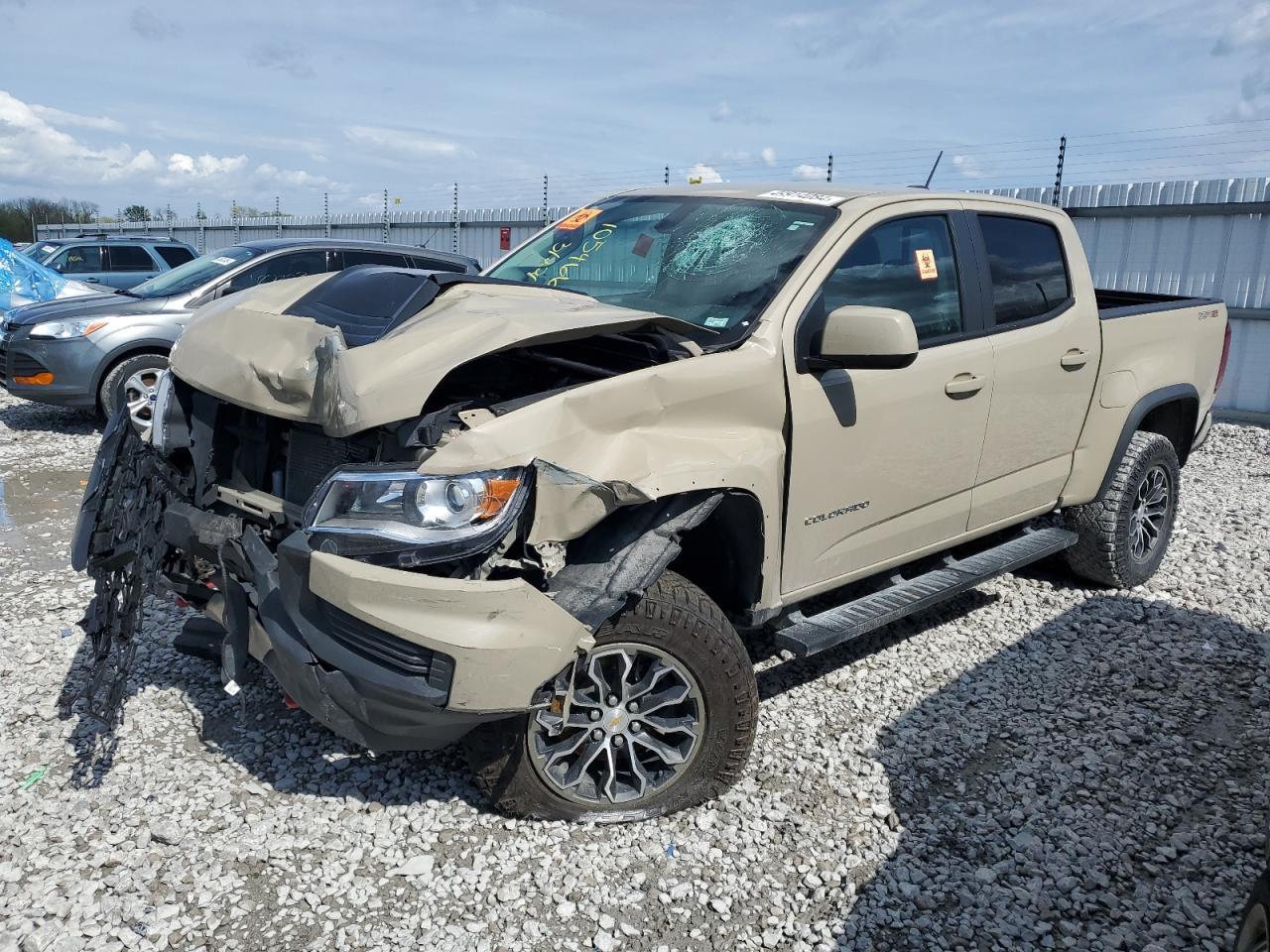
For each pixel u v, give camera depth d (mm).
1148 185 10969
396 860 2973
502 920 2756
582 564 2922
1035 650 4570
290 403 2957
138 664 4137
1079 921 2844
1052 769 3594
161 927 2672
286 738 3619
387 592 2559
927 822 3258
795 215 3830
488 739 2975
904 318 3162
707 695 3107
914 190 4117
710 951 2686
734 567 3375
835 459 3521
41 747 3529
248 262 9281
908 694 4121
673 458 2963
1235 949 2287
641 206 4355
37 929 2654
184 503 3250
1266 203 10102
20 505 6840
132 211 33062
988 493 4324
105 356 8648
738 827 3193
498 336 2814
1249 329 10523
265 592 2818
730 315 3471
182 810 3178
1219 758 3695
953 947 2732
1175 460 5316
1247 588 5387
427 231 18984
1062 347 4465
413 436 2734
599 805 3156
